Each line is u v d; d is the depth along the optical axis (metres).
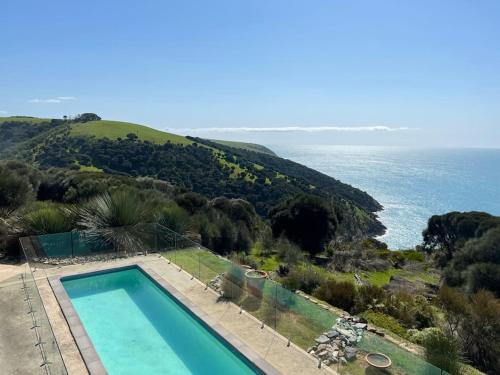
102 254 12.99
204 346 7.92
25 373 6.31
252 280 9.01
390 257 24.88
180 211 16.28
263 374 6.51
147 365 7.20
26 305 8.92
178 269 11.90
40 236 11.67
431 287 16.55
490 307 8.38
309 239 28.92
